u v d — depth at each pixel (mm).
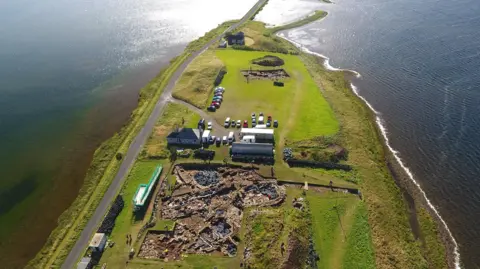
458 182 92562
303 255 72125
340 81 141000
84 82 148125
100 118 123312
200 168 95062
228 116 115625
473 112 117625
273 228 77188
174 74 143625
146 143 104500
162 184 89812
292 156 97312
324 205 83500
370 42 173500
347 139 104688
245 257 71812
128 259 72125
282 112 117500
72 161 103625
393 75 143500
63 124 120625
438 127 112250
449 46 162125
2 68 159625
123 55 172625
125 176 92812
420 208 86375
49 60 167625
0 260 76250
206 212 82625
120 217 81000
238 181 90500
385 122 116688
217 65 147375
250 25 197875
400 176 95625
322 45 175875
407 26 188250
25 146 110188
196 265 70562
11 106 131125
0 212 88188
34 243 80062
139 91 139250
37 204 90000
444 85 133500
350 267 70375
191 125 111562
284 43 175375
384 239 76562
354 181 90188
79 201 87312
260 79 138625
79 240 76500
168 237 76938
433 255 75812
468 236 79500
